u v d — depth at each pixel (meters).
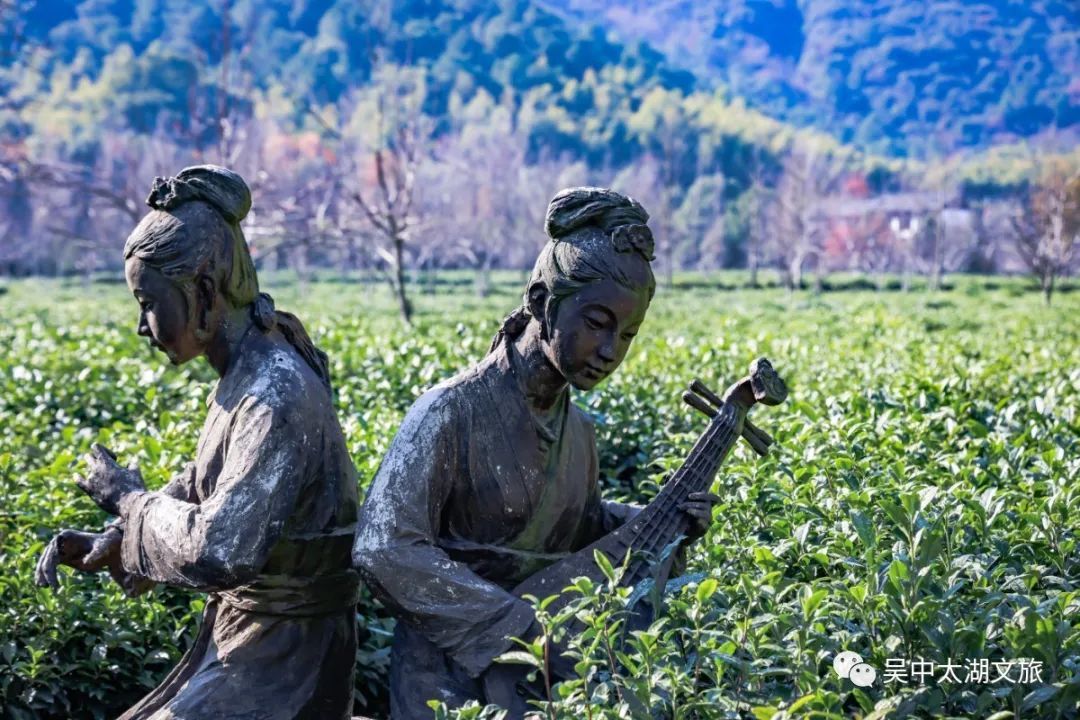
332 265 71.94
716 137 96.88
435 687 4.10
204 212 4.13
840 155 103.44
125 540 4.13
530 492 4.20
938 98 123.75
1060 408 8.70
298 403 4.09
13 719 5.74
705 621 4.25
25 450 8.73
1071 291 59.75
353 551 4.02
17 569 6.17
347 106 56.06
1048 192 59.41
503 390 4.20
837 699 3.53
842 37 131.25
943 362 12.22
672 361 12.09
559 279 4.01
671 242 72.50
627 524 4.22
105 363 12.46
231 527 3.93
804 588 4.04
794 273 61.78
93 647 5.92
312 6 107.69
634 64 129.75
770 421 7.91
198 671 4.32
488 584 3.98
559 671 3.92
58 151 66.12
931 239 75.38
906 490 5.31
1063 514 5.02
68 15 107.25
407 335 15.66
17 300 43.50
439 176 68.56
